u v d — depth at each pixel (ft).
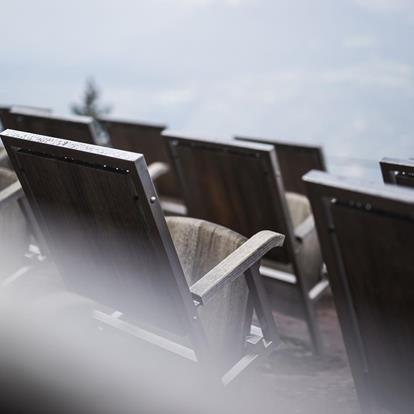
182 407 9.23
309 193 7.27
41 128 16.40
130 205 8.48
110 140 20.07
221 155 13.71
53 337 9.65
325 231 7.45
